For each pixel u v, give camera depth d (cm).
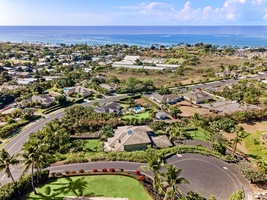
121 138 7194
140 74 18112
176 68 19688
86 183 5138
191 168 5809
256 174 5181
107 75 17512
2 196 4516
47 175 5284
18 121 9300
